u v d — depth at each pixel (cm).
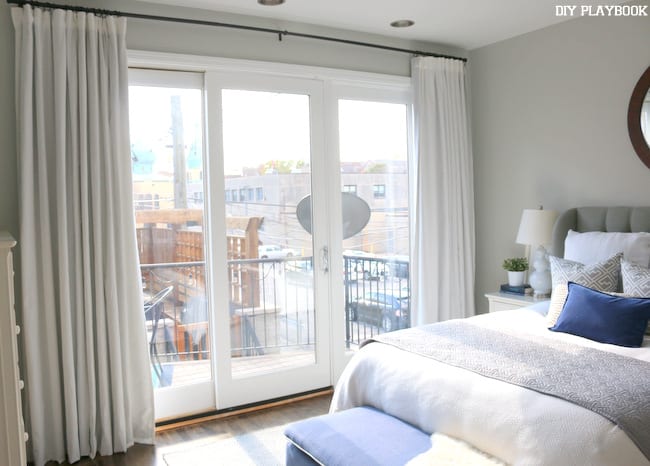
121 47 305
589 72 366
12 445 196
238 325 364
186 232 347
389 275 427
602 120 361
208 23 333
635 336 261
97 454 304
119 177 304
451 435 212
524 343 254
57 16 286
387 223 423
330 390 397
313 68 376
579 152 376
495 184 437
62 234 288
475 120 451
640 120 338
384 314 426
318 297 392
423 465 193
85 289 296
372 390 253
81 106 293
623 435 173
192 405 351
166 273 343
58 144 286
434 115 420
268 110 368
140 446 314
